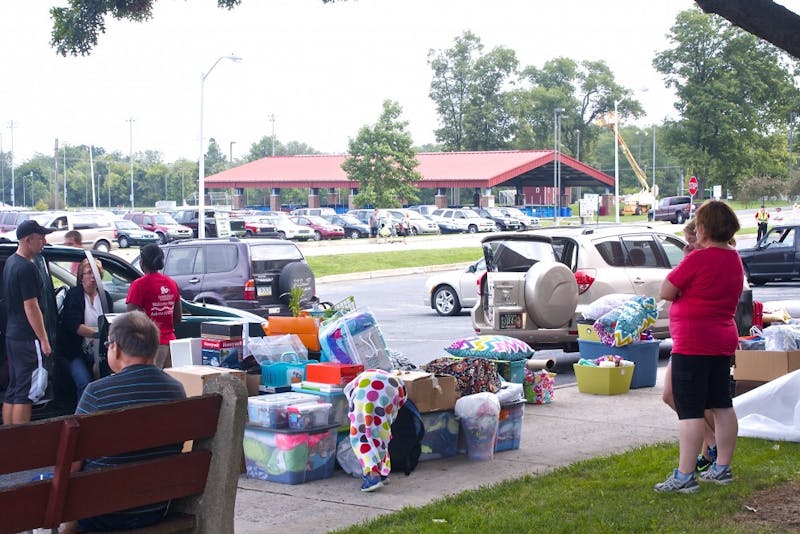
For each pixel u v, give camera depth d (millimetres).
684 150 80562
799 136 86625
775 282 28953
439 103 117375
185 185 150125
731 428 6621
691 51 80875
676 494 6508
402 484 7172
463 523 5969
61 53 12000
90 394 4773
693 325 6375
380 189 74625
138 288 8953
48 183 155625
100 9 11828
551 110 123125
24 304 8234
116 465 4582
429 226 65375
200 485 4695
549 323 12461
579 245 13250
